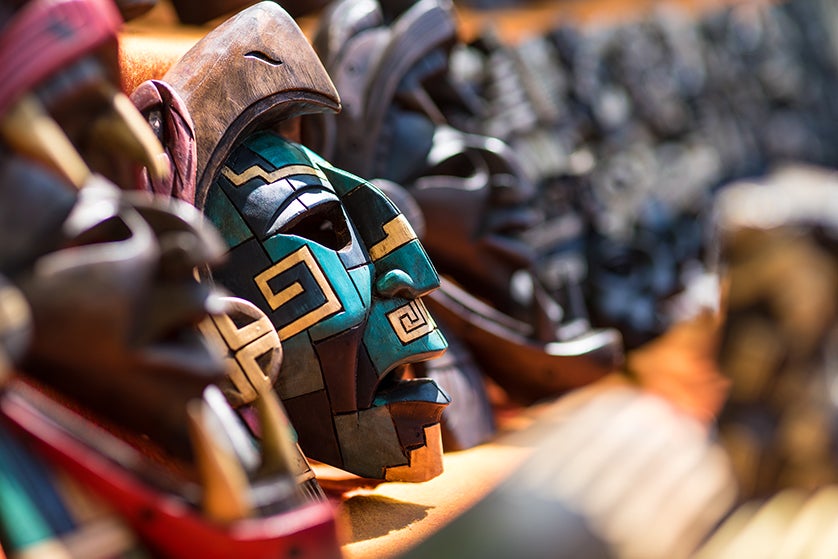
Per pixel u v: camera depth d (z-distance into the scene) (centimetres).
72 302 111
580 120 357
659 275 349
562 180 327
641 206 363
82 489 112
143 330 116
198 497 117
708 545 84
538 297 244
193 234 119
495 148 242
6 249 113
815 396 154
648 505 78
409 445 175
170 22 273
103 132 126
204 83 164
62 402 125
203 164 162
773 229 160
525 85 329
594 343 247
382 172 224
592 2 492
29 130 115
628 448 81
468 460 208
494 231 241
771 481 143
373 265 174
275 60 169
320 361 168
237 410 149
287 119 178
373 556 153
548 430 88
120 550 111
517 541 76
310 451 174
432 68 235
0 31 117
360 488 189
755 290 159
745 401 153
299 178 167
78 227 114
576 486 78
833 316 159
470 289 246
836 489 107
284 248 164
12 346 105
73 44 119
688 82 464
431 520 170
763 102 551
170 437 122
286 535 118
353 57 219
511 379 246
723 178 486
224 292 162
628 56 411
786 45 584
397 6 237
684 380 170
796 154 572
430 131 232
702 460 83
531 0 478
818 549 95
